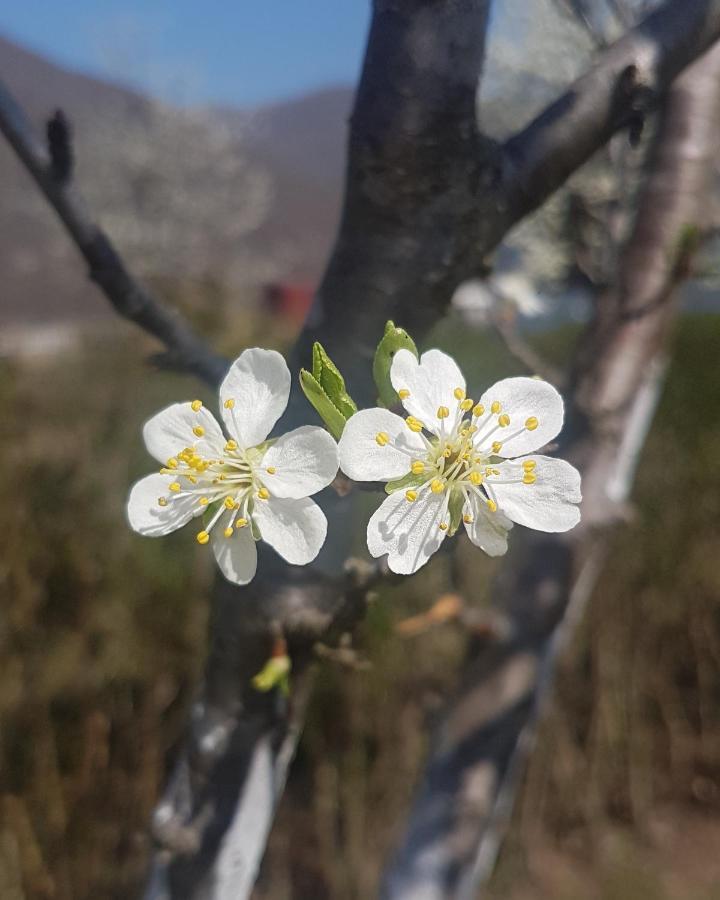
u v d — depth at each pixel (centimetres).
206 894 10
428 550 9
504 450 9
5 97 9
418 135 8
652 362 15
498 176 9
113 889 33
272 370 9
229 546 8
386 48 8
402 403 9
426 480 9
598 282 16
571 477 9
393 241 9
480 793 17
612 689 44
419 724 38
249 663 9
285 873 37
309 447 8
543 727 42
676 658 47
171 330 10
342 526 9
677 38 9
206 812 10
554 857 42
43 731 32
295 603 9
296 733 10
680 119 14
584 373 15
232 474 9
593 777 43
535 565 16
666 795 46
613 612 44
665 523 46
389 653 36
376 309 9
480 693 17
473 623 16
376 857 38
